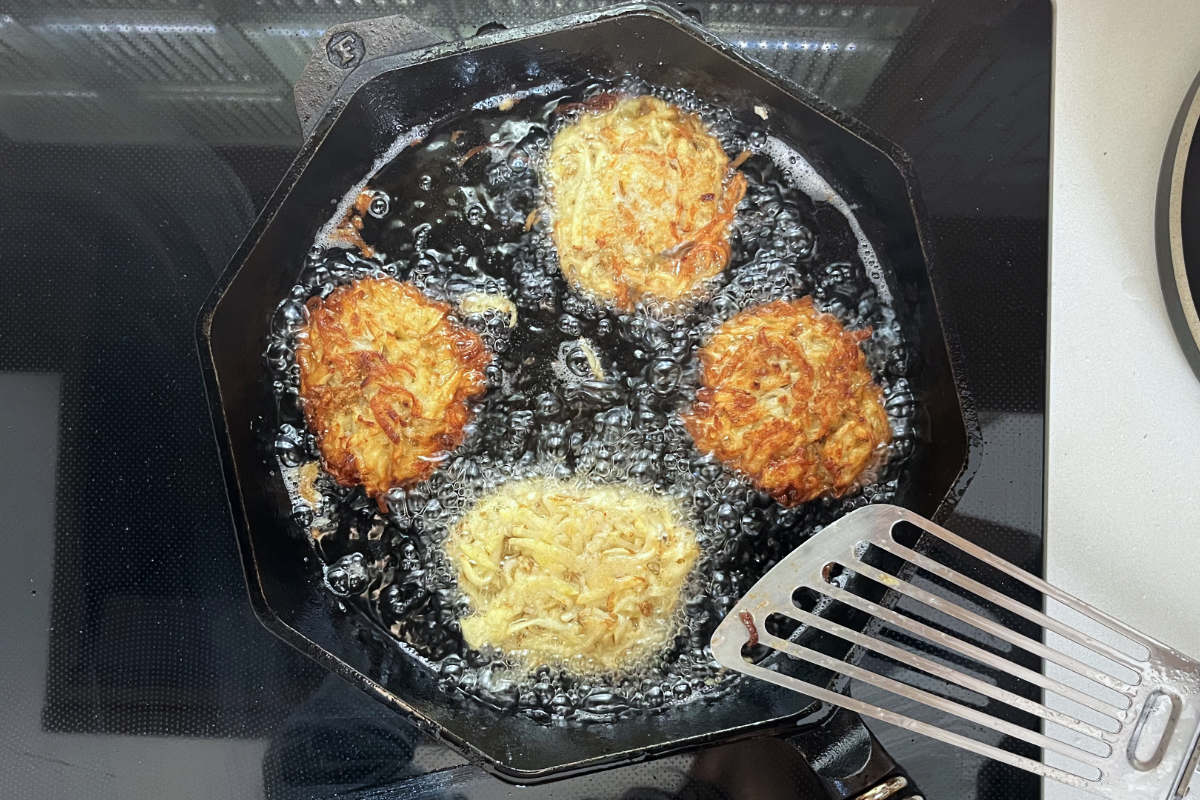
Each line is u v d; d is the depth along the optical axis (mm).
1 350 387
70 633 382
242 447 366
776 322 376
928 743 379
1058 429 385
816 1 397
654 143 382
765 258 394
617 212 375
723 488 388
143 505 386
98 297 389
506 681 378
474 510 383
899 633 381
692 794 379
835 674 346
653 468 390
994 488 384
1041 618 309
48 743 379
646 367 394
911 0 397
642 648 376
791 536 388
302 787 379
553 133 394
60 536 384
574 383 394
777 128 392
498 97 393
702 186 379
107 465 386
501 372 394
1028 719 378
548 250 395
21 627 382
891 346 390
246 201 391
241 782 379
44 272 388
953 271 391
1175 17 392
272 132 392
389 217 394
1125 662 305
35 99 393
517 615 372
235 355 361
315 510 387
